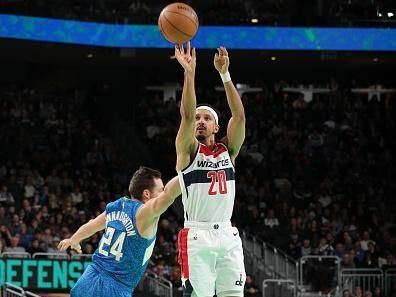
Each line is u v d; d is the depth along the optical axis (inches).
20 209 1235.2
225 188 425.7
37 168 1381.6
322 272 1131.9
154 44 1467.8
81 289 412.5
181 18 423.2
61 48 1502.2
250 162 1465.3
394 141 1573.6
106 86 1713.8
